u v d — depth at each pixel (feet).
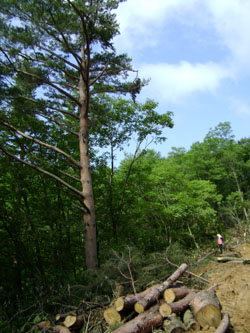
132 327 17.76
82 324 21.59
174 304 19.16
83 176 37.35
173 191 60.03
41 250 36.63
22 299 32.30
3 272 32.78
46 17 34.45
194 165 98.27
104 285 27.04
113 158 50.14
